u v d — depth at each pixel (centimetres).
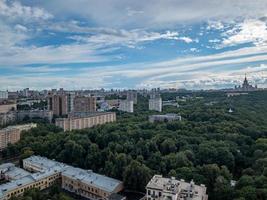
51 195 19412
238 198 15725
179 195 15975
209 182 19125
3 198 19312
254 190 16338
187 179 19262
